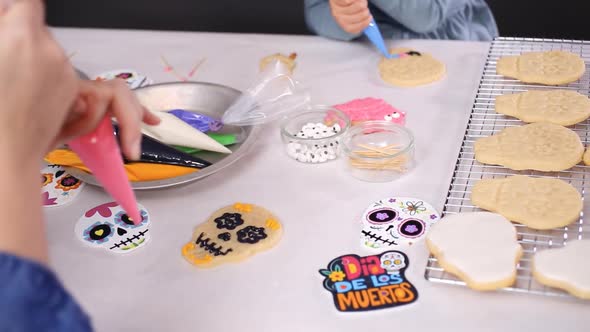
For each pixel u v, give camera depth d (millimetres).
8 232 523
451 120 1182
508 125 1127
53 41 562
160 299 848
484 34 1810
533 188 947
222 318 809
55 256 940
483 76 1289
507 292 804
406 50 1423
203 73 1438
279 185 1055
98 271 907
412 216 948
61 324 510
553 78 1216
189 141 1128
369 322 783
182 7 2936
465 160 1060
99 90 699
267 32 2803
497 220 883
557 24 2602
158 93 1302
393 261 870
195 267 897
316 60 1443
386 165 1047
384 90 1301
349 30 1406
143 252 935
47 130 565
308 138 1112
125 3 2990
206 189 1060
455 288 817
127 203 786
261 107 1213
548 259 806
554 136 1051
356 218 960
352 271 860
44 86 548
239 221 964
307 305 814
